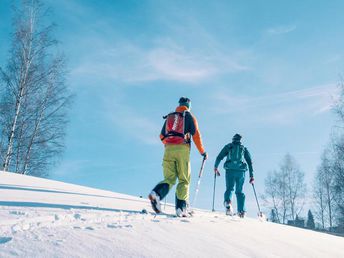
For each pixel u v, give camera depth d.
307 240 3.72
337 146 21.19
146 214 3.51
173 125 4.12
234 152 6.61
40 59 15.88
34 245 1.86
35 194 4.06
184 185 4.01
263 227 4.18
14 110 15.09
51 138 15.73
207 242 2.59
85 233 2.22
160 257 2.01
